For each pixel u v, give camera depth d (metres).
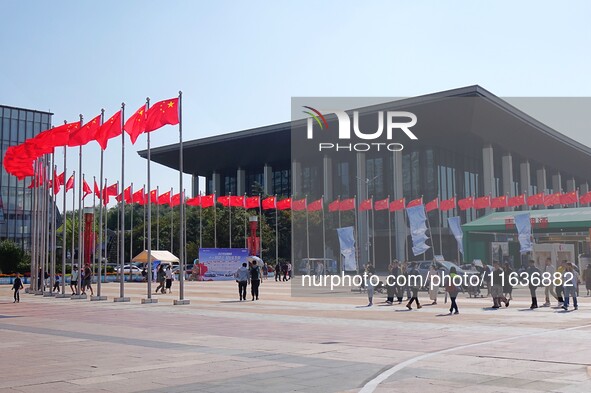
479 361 11.39
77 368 10.86
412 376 9.93
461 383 9.32
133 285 54.50
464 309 24.22
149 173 30.83
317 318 20.94
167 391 8.82
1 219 80.19
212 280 60.56
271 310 24.73
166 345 14.09
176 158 109.12
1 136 100.62
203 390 8.88
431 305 26.52
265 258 85.94
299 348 13.41
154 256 64.00
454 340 14.64
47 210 42.88
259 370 10.59
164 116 29.75
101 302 31.88
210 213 84.50
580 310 23.16
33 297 37.47
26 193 103.88
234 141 98.12
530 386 9.05
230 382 9.50
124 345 14.14
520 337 15.03
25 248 102.31
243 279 31.44
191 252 81.88
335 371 10.46
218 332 16.89
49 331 17.48
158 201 65.56
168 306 27.89
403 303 27.94
